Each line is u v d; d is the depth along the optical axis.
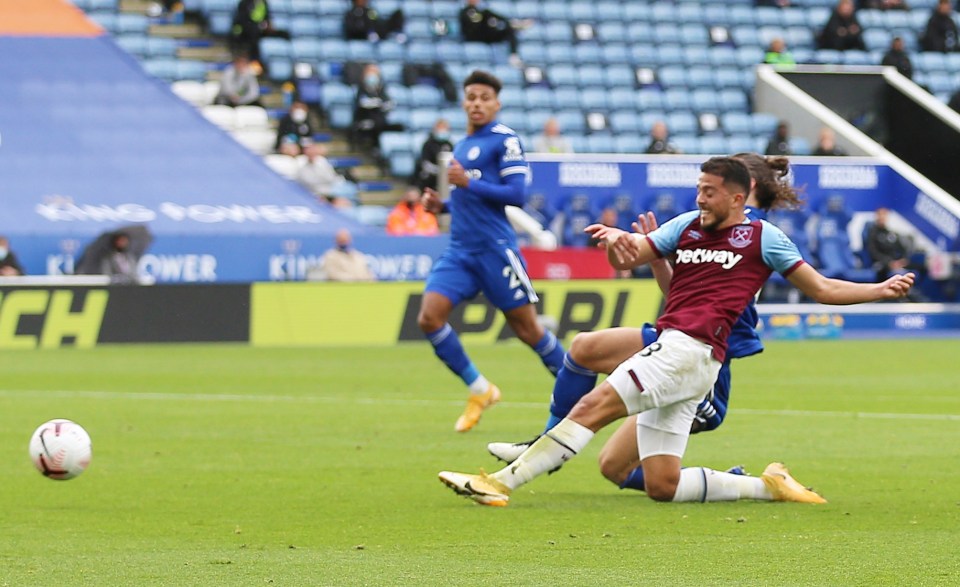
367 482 23.14
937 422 32.84
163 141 72.50
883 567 15.80
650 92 82.62
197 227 66.94
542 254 65.00
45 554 16.75
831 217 74.75
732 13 90.12
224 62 80.06
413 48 80.62
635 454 21.34
